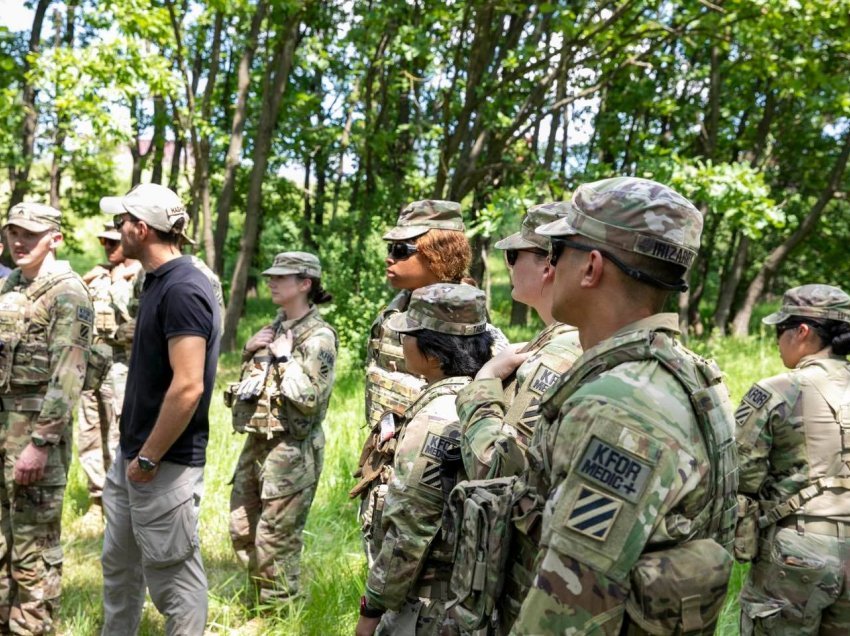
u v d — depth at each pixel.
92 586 4.27
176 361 2.81
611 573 1.27
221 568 4.55
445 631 2.11
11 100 13.19
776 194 17.88
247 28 14.12
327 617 3.71
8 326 3.44
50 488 3.45
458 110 12.78
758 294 16.61
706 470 1.36
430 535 2.20
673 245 1.46
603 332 1.52
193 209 14.22
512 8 10.21
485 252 17.17
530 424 1.87
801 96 11.98
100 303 5.40
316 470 3.98
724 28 11.32
